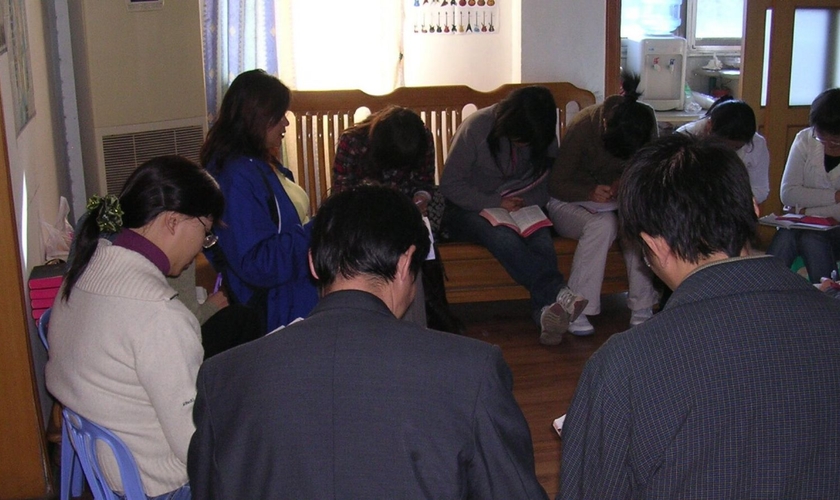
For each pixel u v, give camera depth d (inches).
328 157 184.9
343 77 201.9
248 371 43.8
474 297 162.6
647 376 40.3
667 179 42.5
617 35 206.2
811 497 39.0
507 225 153.3
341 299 45.3
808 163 152.3
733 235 41.6
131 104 150.2
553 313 148.1
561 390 133.8
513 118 146.3
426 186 129.1
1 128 94.5
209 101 186.2
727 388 38.9
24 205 109.3
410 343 43.2
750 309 39.6
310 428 41.6
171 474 65.9
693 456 39.1
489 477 42.7
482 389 42.5
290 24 191.8
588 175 160.1
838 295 50.8
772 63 214.8
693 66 283.7
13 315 98.3
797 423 38.7
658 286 158.4
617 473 42.2
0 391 100.0
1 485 102.5
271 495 41.6
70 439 78.0
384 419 41.4
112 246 64.9
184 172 67.2
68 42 164.9
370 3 198.7
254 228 93.7
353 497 40.8
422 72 209.2
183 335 62.8
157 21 150.7
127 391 63.4
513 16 206.7
